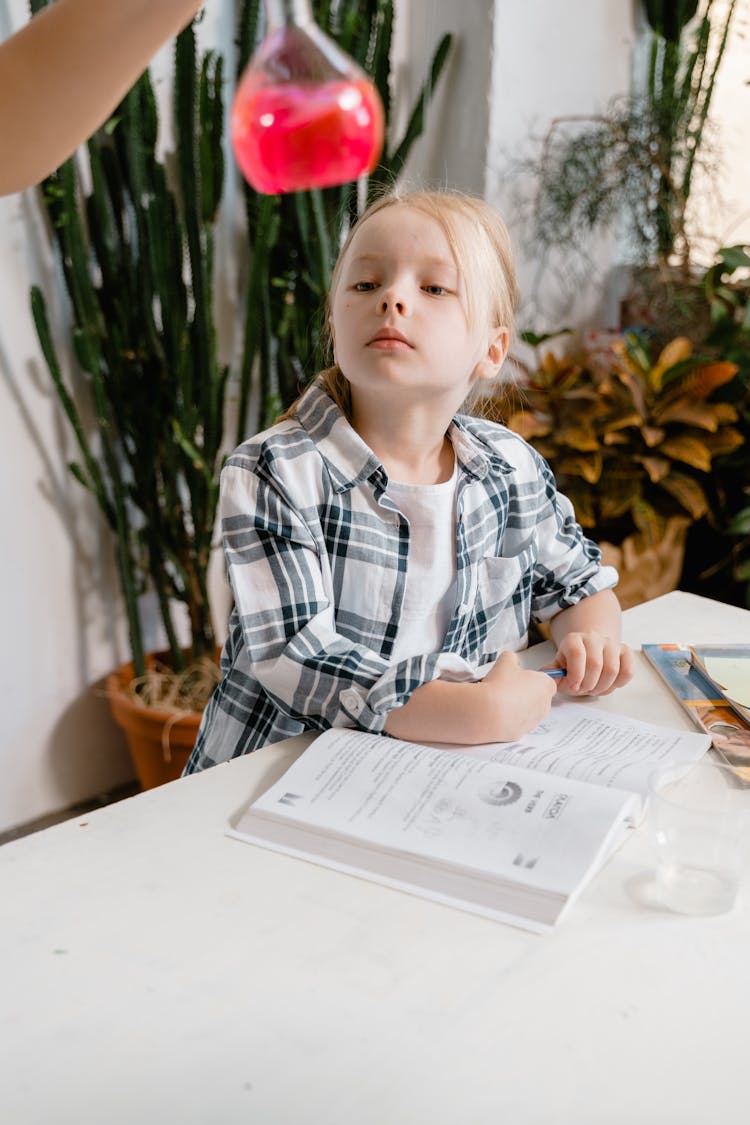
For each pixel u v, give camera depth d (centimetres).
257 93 51
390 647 103
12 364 180
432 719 86
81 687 202
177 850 70
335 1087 49
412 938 61
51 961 58
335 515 100
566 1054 51
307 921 62
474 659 114
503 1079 50
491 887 65
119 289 181
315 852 70
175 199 192
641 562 222
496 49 219
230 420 214
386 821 71
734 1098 49
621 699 99
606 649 99
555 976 58
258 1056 51
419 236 96
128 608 189
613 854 71
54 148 79
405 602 104
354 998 56
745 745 87
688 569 252
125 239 184
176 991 56
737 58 274
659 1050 52
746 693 96
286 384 204
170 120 190
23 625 191
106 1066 51
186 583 196
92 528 197
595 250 264
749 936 62
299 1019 54
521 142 232
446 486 105
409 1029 53
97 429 194
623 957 59
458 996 56
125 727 192
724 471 239
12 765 195
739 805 70
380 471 100
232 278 207
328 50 52
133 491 191
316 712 88
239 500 96
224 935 61
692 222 261
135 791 212
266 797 75
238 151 52
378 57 199
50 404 187
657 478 218
